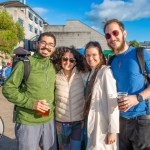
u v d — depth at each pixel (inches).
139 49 135.9
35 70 142.6
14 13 1943.9
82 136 155.9
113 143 137.3
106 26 141.9
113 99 132.2
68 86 154.5
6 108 398.3
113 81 134.9
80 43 2070.6
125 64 136.9
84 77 156.9
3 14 1535.4
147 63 134.0
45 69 145.7
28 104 139.6
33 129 143.4
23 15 2081.7
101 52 145.1
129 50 139.4
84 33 2066.9
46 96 144.7
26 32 2155.5
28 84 142.1
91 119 139.5
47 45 145.1
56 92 155.9
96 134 137.7
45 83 144.2
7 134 267.3
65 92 153.7
